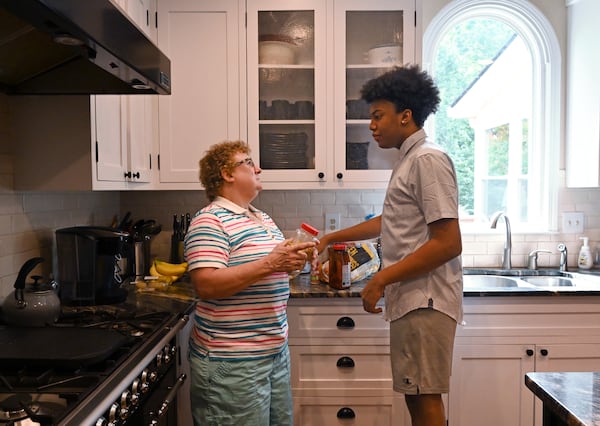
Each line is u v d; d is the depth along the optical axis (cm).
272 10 245
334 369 222
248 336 160
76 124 176
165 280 234
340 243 232
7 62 149
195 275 153
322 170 248
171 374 173
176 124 246
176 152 247
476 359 226
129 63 134
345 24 245
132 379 122
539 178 291
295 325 221
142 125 230
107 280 191
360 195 282
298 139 250
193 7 244
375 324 220
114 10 124
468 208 311
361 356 222
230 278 150
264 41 247
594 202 284
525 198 307
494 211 314
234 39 245
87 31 108
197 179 247
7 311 155
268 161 250
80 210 232
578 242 284
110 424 112
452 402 227
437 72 300
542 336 225
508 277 270
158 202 283
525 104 300
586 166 262
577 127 271
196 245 155
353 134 251
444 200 157
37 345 128
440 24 282
